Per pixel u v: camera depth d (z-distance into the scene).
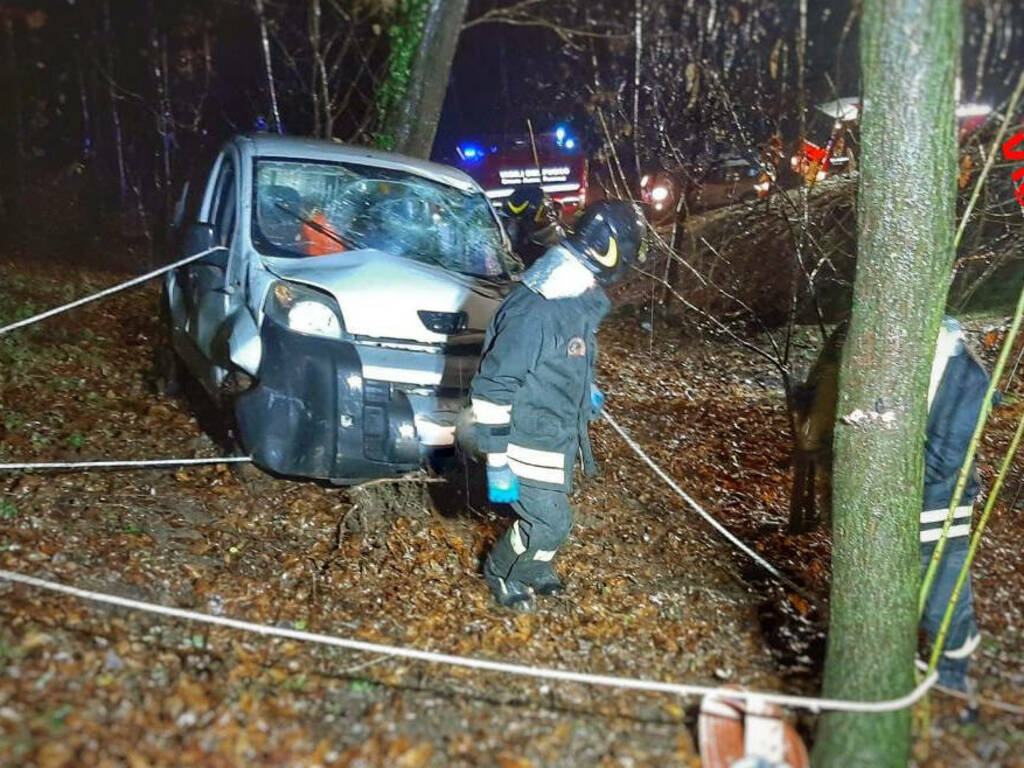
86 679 3.70
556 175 11.99
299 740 3.54
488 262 6.16
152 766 3.27
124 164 15.39
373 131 9.92
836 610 3.73
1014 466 7.09
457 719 3.81
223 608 4.49
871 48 3.57
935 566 3.79
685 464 7.18
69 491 5.40
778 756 3.40
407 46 9.37
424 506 5.62
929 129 3.55
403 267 5.55
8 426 6.18
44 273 11.17
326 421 5.07
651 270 10.04
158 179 14.56
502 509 5.73
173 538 5.07
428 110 9.49
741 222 9.62
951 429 4.02
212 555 4.97
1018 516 6.21
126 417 6.68
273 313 5.24
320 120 10.65
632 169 9.14
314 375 5.08
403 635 4.47
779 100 8.19
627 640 4.61
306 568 4.97
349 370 5.11
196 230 6.13
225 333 5.50
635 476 6.79
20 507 5.11
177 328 6.60
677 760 3.65
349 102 10.91
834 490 3.83
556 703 4.00
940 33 3.49
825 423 4.80
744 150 7.37
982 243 8.02
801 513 5.92
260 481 5.73
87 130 15.67
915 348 3.69
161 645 4.07
